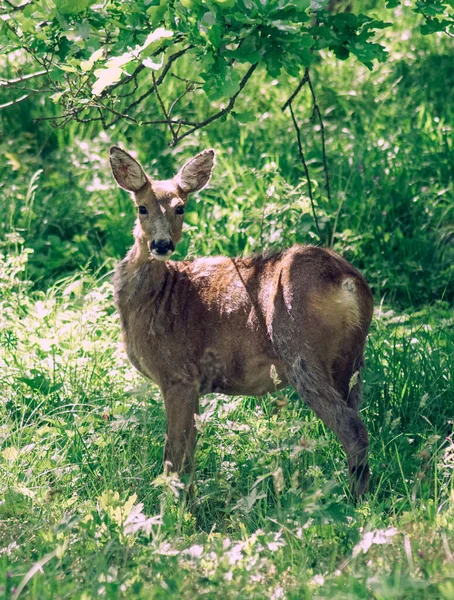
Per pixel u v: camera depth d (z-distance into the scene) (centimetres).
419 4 1066
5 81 1113
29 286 1438
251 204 1574
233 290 988
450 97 1945
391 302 1476
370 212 1566
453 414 1110
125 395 1136
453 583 695
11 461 1000
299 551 797
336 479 968
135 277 1023
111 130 1869
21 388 1159
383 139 1775
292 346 937
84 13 1018
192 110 1917
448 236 1556
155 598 704
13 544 822
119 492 963
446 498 924
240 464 1015
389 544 771
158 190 1010
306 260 945
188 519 906
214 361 1001
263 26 940
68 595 711
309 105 1956
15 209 1680
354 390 962
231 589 716
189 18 945
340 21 1062
